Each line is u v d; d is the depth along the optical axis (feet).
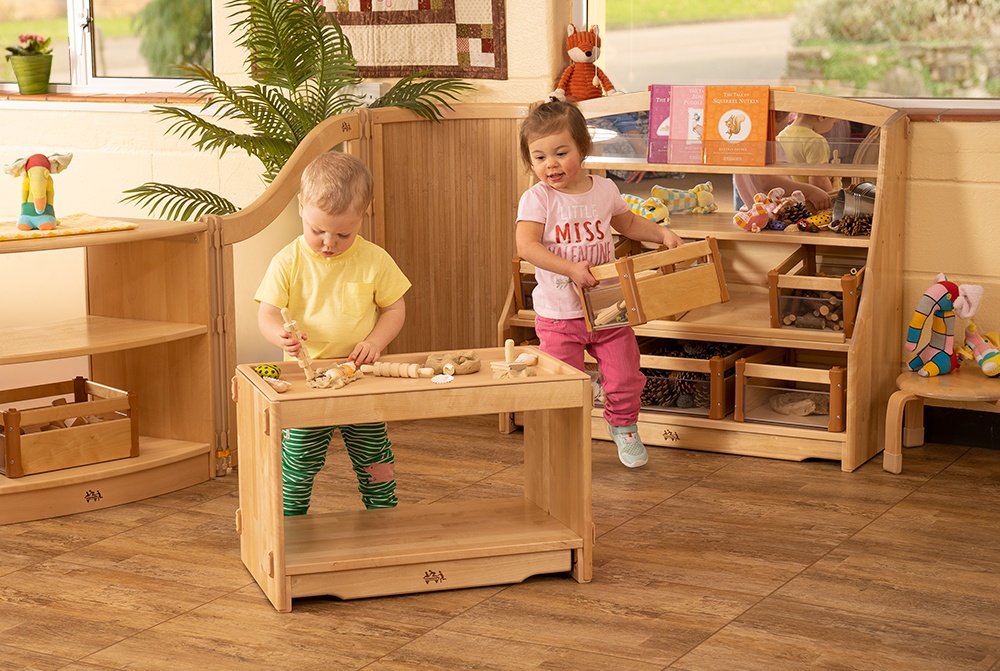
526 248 10.09
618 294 10.12
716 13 12.72
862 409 10.80
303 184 8.02
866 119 11.03
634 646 7.12
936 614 7.57
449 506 8.83
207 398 10.40
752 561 8.50
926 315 10.82
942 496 10.00
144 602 7.81
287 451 8.54
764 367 11.02
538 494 8.82
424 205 12.37
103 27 15.74
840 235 11.02
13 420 9.32
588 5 13.10
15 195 15.74
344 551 7.89
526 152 10.14
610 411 10.87
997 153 11.08
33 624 7.47
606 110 11.98
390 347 12.37
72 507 9.53
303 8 12.49
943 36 11.85
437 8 12.99
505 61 12.86
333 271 8.43
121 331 10.09
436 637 7.27
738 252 12.44
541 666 6.86
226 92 12.51
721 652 7.03
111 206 15.34
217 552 8.73
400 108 12.03
